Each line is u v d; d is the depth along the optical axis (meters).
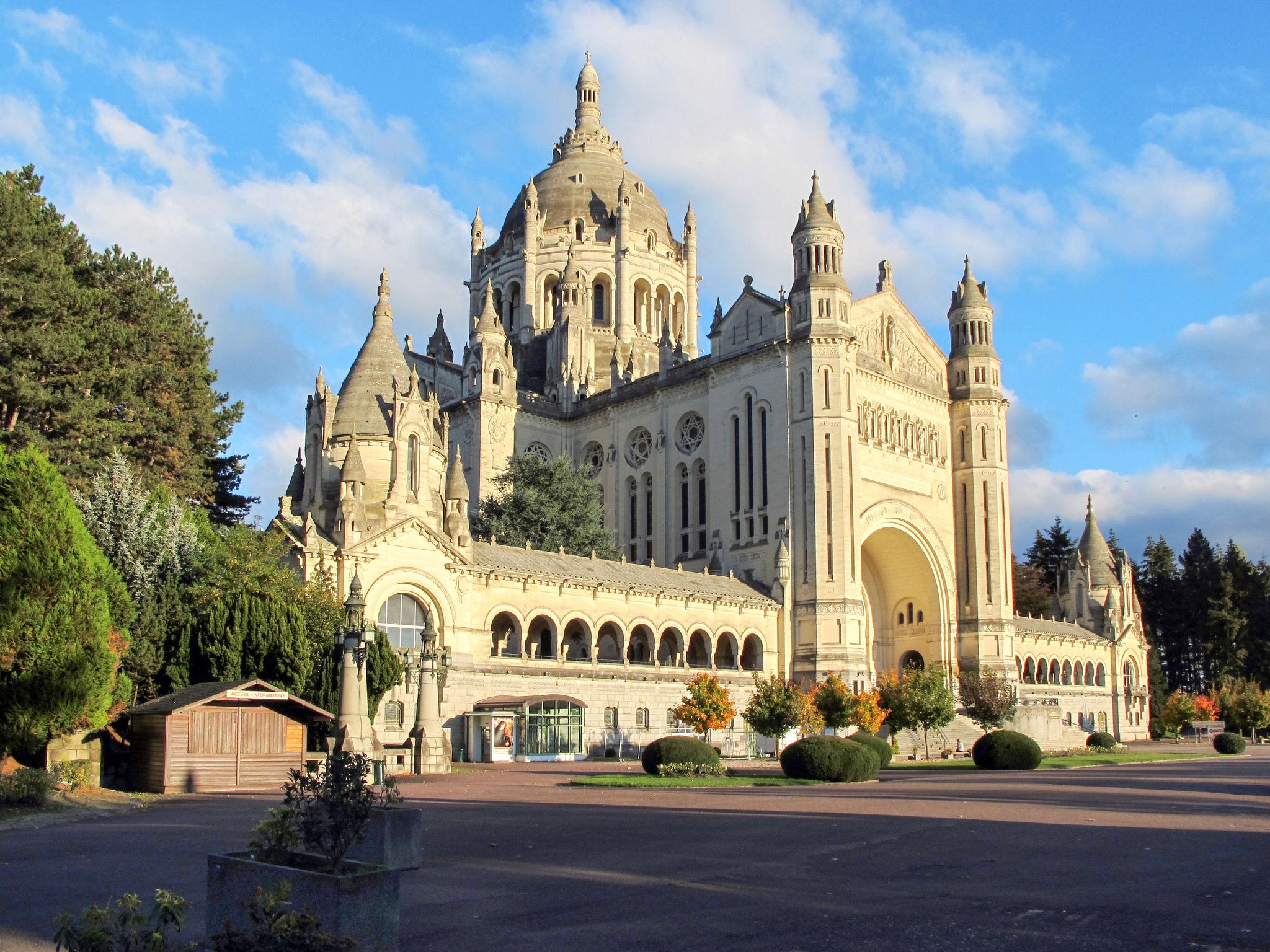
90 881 21.22
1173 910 18.23
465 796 40.16
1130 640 131.62
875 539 105.50
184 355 70.06
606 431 110.50
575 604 76.62
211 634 50.12
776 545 92.38
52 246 60.31
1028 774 57.91
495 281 131.12
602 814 33.28
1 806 34.34
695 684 63.75
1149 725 131.62
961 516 109.44
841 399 92.69
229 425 76.81
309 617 53.62
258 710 44.16
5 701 39.72
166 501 57.06
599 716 75.06
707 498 99.56
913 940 16.19
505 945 15.94
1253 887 20.41
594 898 19.45
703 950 15.65
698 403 102.56
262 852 15.85
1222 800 38.94
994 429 109.69
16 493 41.41
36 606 40.25
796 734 81.25
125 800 38.53
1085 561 135.25
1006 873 21.95
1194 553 164.12
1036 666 117.75
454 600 68.31
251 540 56.91
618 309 123.94
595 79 143.25
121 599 46.44
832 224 96.44
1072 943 15.95
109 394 61.25
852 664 88.00
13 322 55.19
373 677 53.69
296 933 13.11
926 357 109.81
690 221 134.38
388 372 73.31
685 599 83.75
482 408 105.25
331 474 69.81
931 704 72.75
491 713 66.56
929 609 107.62
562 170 133.75
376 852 21.61
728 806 35.94
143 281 67.94
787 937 16.39
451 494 71.62
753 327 98.56
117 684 44.91
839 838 27.39
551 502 92.25
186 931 17.28
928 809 34.78
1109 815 33.06
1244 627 152.25
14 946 15.91
